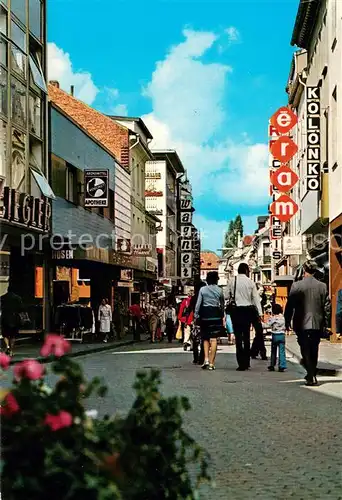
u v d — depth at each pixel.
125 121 52.59
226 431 8.24
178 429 3.63
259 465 6.50
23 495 2.91
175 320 37.53
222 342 30.08
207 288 16.44
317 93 29.50
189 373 15.40
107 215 39.81
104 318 30.94
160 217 74.25
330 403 10.62
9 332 20.06
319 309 13.04
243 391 12.06
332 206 26.73
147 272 51.81
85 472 2.92
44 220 26.39
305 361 13.03
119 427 3.28
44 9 29.39
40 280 28.34
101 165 38.28
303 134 40.53
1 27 24.03
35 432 2.95
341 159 24.39
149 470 3.42
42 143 28.25
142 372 3.73
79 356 22.27
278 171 40.53
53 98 47.66
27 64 26.64
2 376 3.52
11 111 24.64
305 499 5.29
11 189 23.06
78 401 3.22
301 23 34.50
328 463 6.59
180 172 90.56
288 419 9.12
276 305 16.14
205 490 5.55
